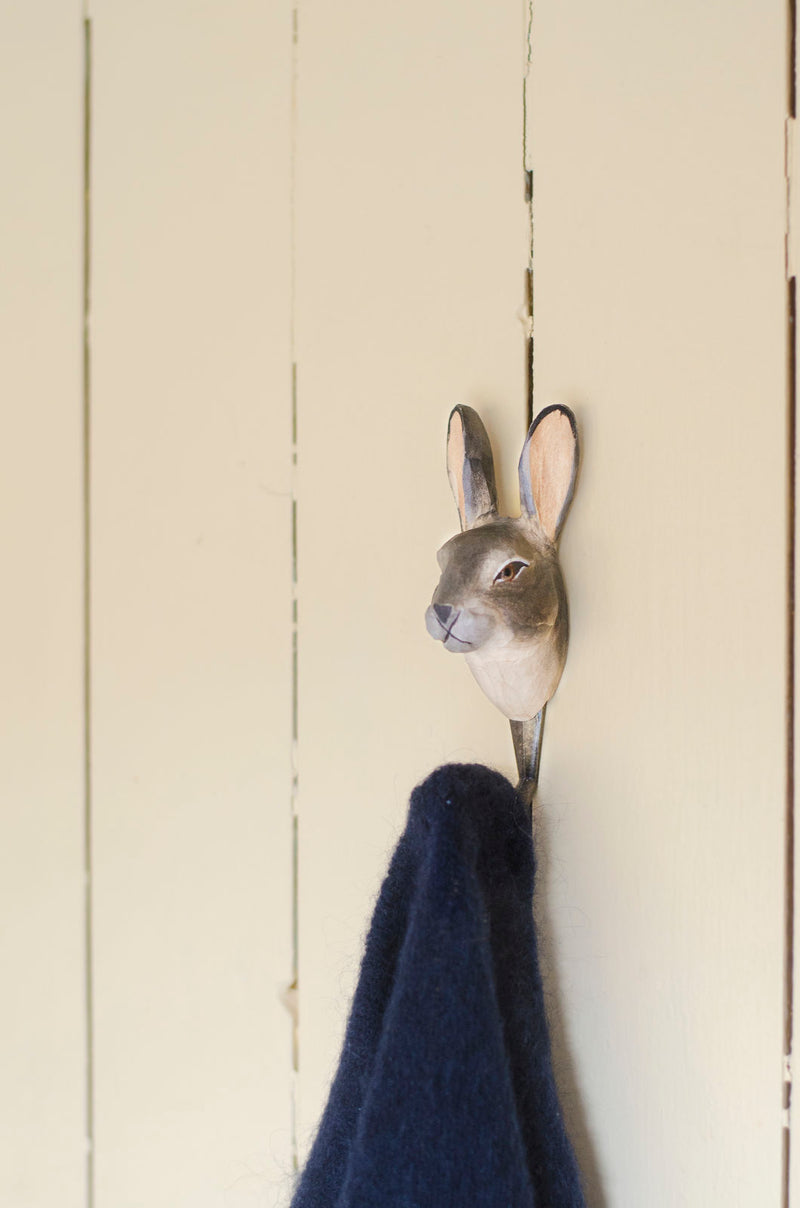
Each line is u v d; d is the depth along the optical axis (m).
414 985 0.35
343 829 0.49
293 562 0.50
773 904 0.38
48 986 0.57
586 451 0.42
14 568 0.57
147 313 0.54
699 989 0.40
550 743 0.42
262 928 0.51
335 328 0.49
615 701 0.41
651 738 0.40
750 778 0.39
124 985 0.55
